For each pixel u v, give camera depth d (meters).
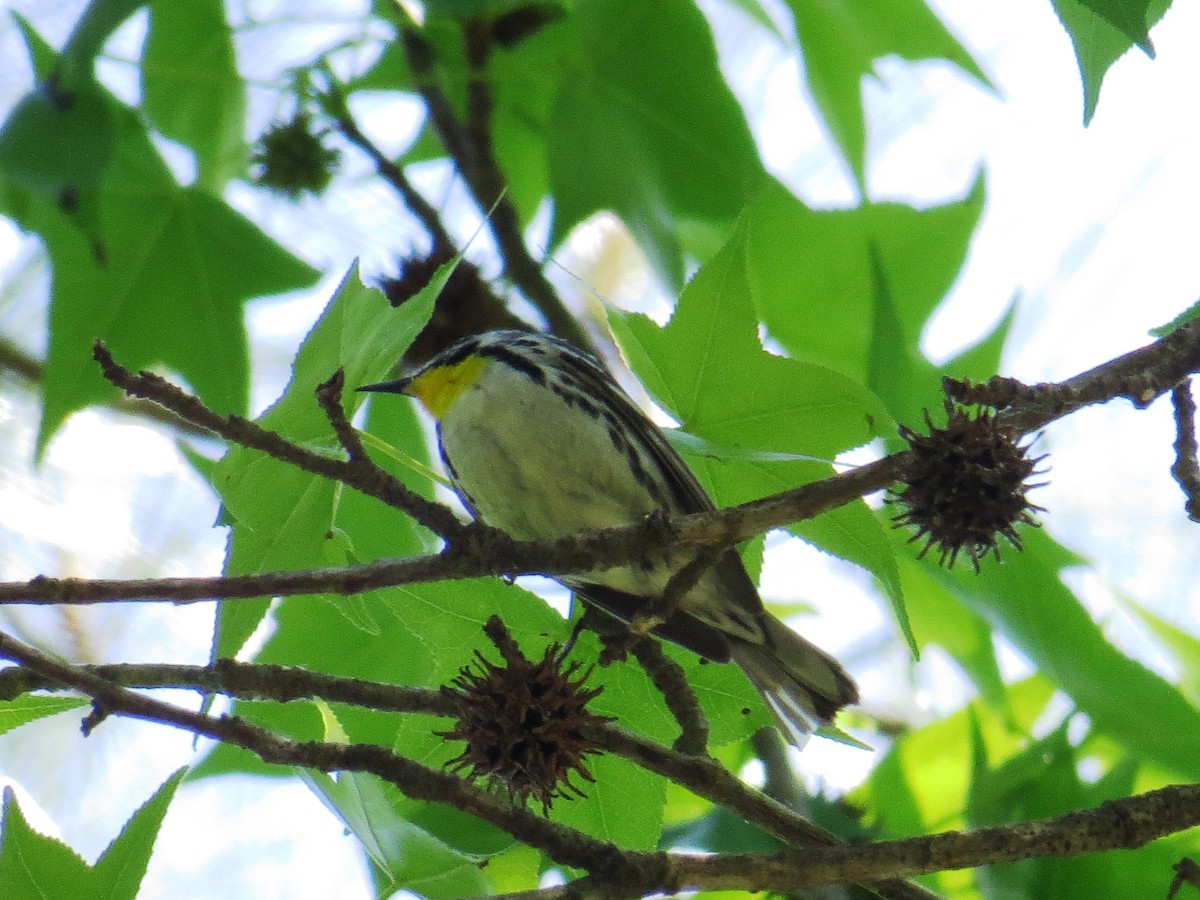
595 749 6.83
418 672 9.90
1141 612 11.17
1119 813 6.82
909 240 11.30
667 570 8.49
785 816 7.21
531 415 9.67
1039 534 10.03
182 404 6.02
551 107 11.38
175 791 6.76
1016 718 11.45
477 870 7.10
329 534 7.23
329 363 7.19
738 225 7.65
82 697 7.23
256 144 11.88
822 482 6.56
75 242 10.88
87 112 10.41
